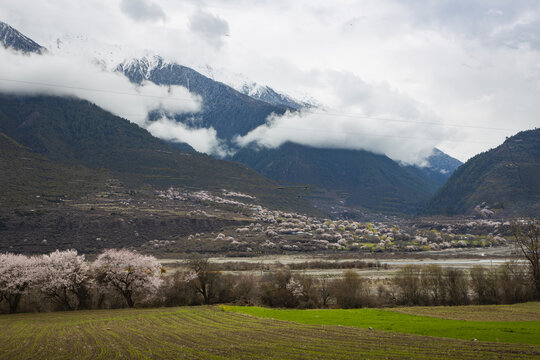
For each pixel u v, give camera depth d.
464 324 68.44
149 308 112.69
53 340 65.50
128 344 60.94
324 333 64.50
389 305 114.38
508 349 49.31
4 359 54.09
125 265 117.50
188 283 123.81
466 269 166.62
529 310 91.19
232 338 62.91
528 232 155.38
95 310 109.44
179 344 59.81
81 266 115.50
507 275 120.94
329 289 123.69
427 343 54.22
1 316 99.38
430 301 117.19
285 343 57.72
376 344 54.88
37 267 113.56
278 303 119.56
